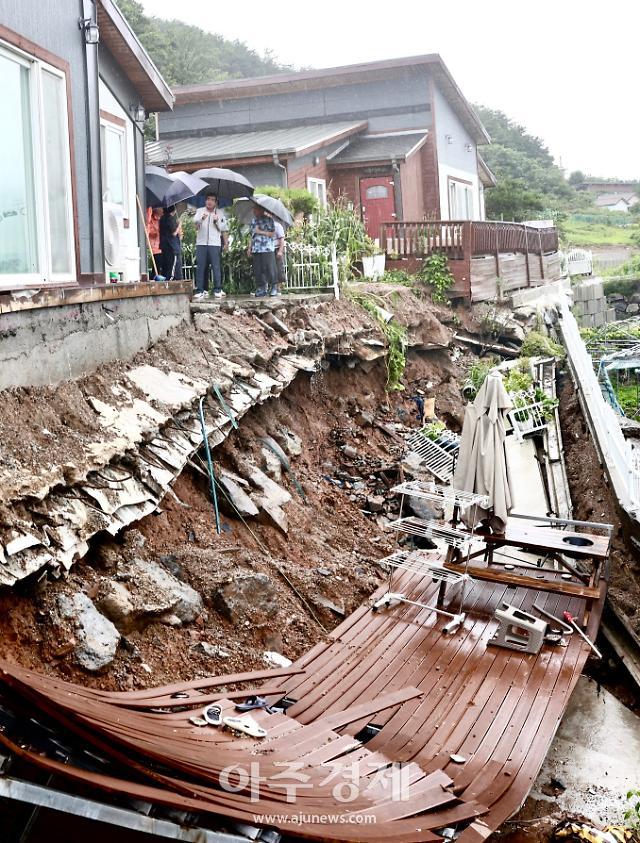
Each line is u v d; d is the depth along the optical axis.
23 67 9.43
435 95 27.00
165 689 6.81
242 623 8.31
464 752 7.27
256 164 22.45
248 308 13.95
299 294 16.22
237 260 16.42
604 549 10.69
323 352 14.49
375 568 11.09
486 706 8.02
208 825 4.78
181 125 28.22
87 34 10.82
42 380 8.37
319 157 24.58
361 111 27.31
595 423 15.91
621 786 8.38
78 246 10.66
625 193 88.81
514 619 9.23
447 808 6.23
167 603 7.60
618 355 22.73
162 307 11.60
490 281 22.12
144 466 8.46
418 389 17.84
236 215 16.45
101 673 6.57
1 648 6.06
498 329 21.14
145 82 13.16
